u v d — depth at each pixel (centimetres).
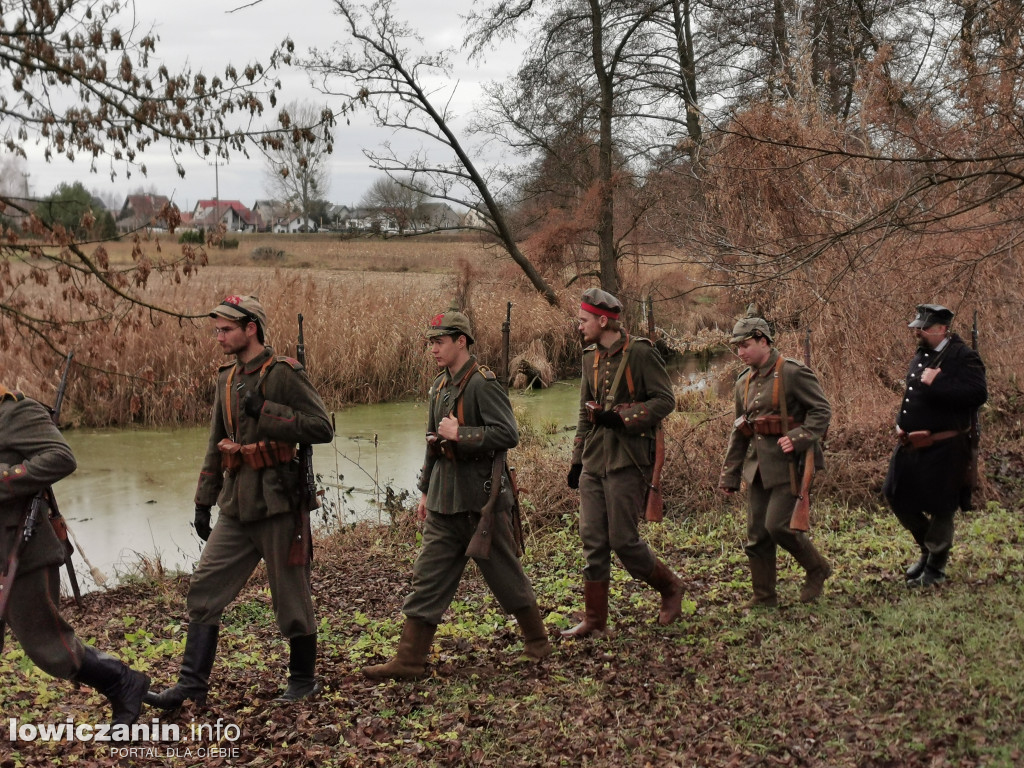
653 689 501
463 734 462
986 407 1206
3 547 434
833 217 1084
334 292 2247
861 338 1109
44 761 447
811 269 1118
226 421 510
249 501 500
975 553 716
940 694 435
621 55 2369
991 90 791
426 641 548
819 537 834
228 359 1634
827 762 393
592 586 608
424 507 556
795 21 1426
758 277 1056
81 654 455
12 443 434
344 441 1459
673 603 620
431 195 2200
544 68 2367
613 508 596
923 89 881
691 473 1019
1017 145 752
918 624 539
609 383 602
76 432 1512
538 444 1288
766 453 621
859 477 980
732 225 1212
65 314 1220
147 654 620
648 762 415
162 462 1320
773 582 638
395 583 813
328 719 490
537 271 2473
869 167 1112
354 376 1861
